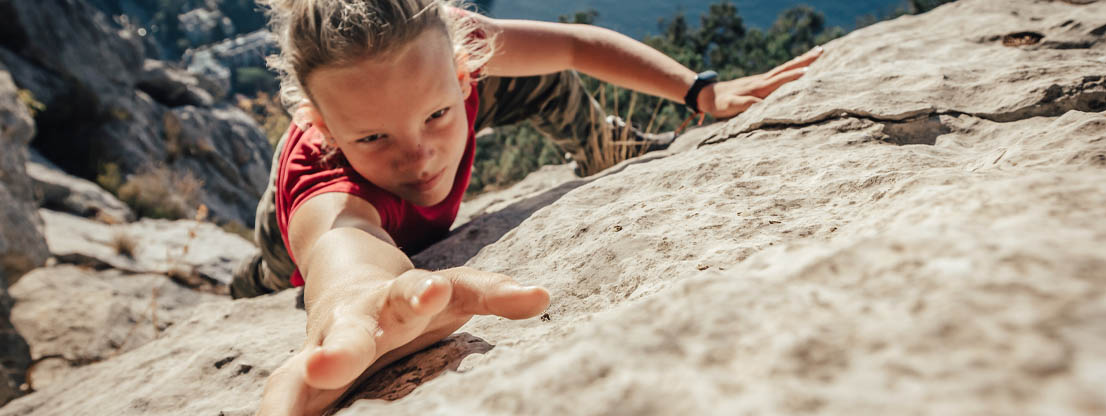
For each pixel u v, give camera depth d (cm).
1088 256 35
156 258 755
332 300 100
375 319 87
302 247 146
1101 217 40
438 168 156
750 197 120
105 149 1262
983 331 31
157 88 1545
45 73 1230
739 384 34
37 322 520
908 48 197
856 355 33
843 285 41
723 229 106
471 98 188
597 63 233
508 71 219
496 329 100
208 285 736
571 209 149
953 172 85
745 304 41
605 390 37
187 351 163
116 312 556
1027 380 27
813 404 30
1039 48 181
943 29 213
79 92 1262
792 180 124
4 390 427
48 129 1242
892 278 39
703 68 1108
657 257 103
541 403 38
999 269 36
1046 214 42
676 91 235
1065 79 141
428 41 142
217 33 7712
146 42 2458
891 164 118
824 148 142
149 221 955
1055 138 93
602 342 42
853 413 29
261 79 6019
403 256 121
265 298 197
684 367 37
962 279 36
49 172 942
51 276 582
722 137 174
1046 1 223
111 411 134
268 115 2247
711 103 227
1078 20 183
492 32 208
